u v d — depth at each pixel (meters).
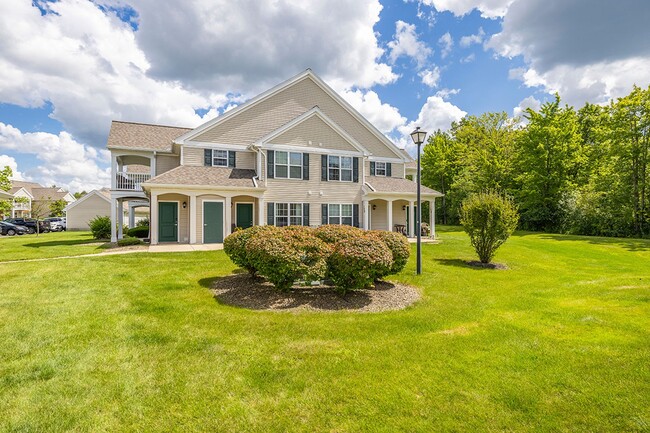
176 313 5.65
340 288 6.77
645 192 22.81
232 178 16.42
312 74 19.48
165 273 8.81
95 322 5.14
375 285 7.91
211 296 6.75
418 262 9.38
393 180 20.98
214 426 2.72
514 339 4.60
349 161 18.91
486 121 40.16
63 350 4.12
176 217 16.47
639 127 22.33
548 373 3.59
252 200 17.45
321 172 18.17
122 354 4.03
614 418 2.81
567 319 5.49
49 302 6.19
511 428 2.69
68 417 2.81
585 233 24.41
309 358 3.98
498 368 3.71
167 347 4.25
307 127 17.91
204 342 4.43
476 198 11.52
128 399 3.08
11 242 18.09
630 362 3.85
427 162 42.09
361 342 4.49
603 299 6.82
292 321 5.33
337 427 2.71
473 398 3.11
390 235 7.88
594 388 3.28
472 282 8.52
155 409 2.94
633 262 12.57
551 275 9.64
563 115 27.19
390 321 5.39
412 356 4.04
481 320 5.48
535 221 28.14
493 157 32.94
